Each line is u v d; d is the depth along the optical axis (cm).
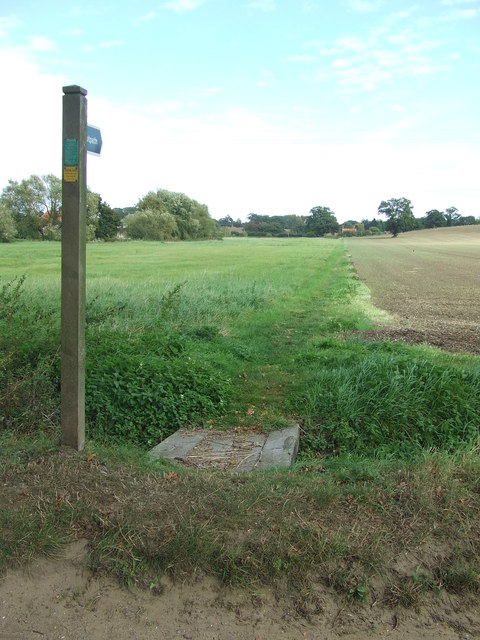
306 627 283
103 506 354
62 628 281
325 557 316
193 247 7094
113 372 693
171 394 664
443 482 392
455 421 616
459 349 1038
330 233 17625
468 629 286
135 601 297
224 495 368
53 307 1106
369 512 356
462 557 324
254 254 5269
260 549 318
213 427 634
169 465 443
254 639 275
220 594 300
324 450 612
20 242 7556
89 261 3969
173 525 334
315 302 1772
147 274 2664
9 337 762
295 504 358
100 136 409
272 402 706
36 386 638
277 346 1060
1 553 317
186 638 275
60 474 388
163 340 890
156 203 10519
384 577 309
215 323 1236
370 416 633
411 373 669
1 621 284
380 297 2089
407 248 8225
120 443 606
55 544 325
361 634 280
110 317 1104
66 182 389
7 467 400
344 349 973
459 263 4681
